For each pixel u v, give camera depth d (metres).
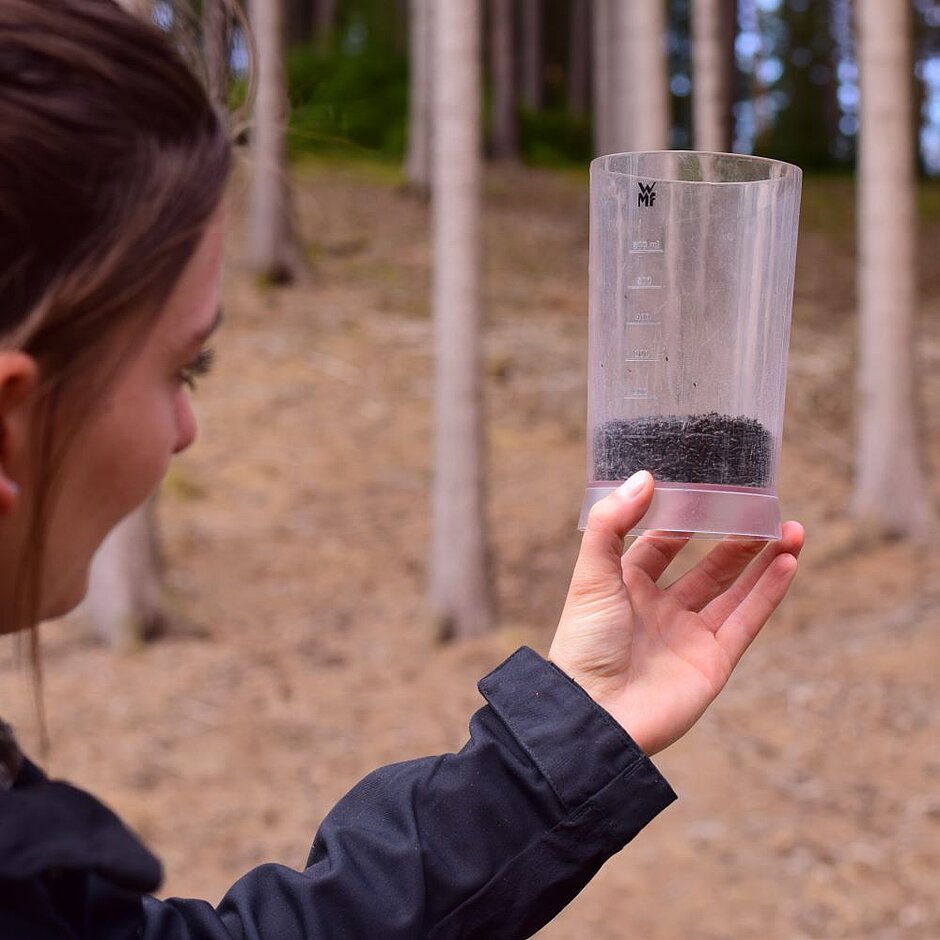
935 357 11.74
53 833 0.65
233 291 12.22
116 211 0.65
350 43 21.17
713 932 4.32
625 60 10.19
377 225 14.77
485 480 7.13
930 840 4.79
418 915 0.93
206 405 10.12
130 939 0.81
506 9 19.11
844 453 9.77
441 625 7.02
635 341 1.28
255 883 0.95
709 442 1.24
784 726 5.75
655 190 1.28
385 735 5.87
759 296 1.29
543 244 14.83
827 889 4.54
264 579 7.85
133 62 0.68
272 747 5.70
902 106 7.95
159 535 7.57
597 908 4.46
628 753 0.99
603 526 1.06
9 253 0.63
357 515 8.78
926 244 16.91
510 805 0.98
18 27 0.64
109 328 0.67
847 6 25.58
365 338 11.51
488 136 19.16
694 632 1.14
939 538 7.96
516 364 11.09
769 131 22.88
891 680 6.08
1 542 0.67
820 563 7.78
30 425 0.66
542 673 1.02
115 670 6.45
